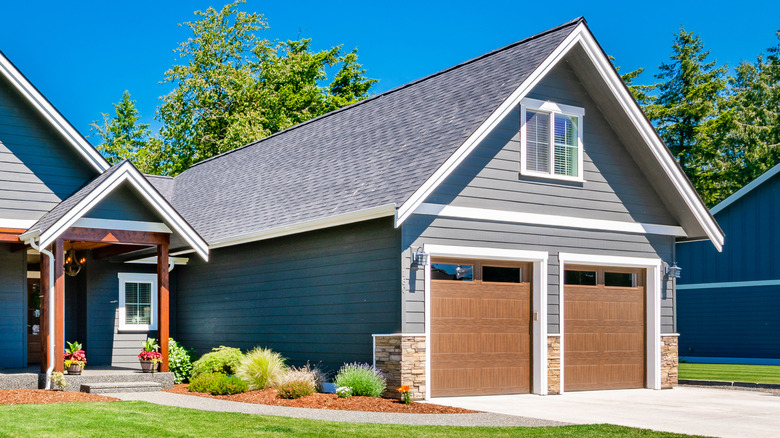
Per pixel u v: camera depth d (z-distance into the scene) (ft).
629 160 62.03
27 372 55.42
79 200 51.93
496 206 54.03
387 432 34.96
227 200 75.51
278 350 61.00
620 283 61.36
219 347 68.03
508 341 54.54
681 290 110.73
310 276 57.93
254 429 35.17
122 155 154.92
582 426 37.91
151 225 55.72
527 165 56.59
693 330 108.58
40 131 61.67
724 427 38.83
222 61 140.05
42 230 50.98
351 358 53.21
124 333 73.05
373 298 51.55
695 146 156.66
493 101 52.75
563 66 58.85
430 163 50.16
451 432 35.27
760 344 100.12
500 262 54.80
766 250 100.37
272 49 144.05
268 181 71.82
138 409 41.06
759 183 100.78
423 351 49.52
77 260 71.10
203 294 72.38
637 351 61.67
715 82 163.12
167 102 136.77
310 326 57.57
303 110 151.53
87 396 47.14
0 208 59.52
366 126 66.74
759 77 175.52
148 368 55.42
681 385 66.85
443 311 51.57
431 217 50.93
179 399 47.67
